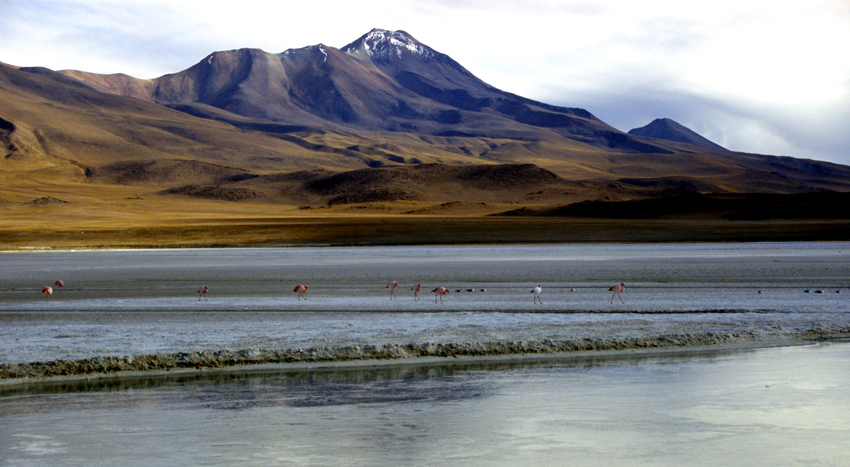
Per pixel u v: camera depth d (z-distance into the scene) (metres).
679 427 12.73
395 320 24.86
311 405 14.38
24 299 32.94
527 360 19.08
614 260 56.59
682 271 45.22
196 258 64.94
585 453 11.36
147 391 15.71
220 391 15.71
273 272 47.91
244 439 12.09
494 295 33.03
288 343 20.44
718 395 14.99
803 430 12.55
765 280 39.28
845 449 11.57
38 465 10.80
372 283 39.78
